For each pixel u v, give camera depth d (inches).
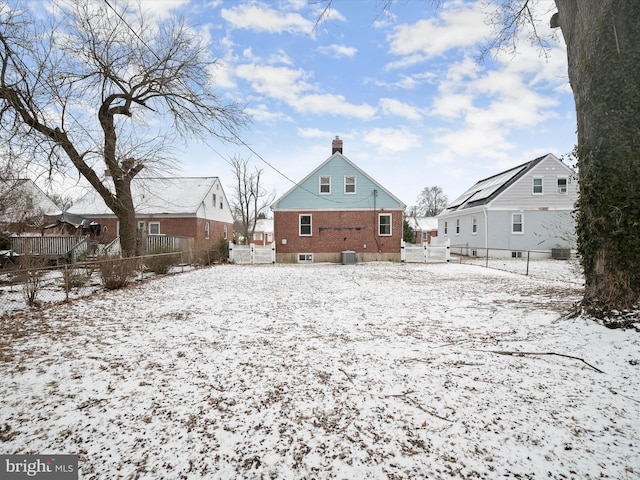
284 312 249.8
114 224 989.8
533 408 105.7
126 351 164.9
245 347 170.6
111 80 502.9
